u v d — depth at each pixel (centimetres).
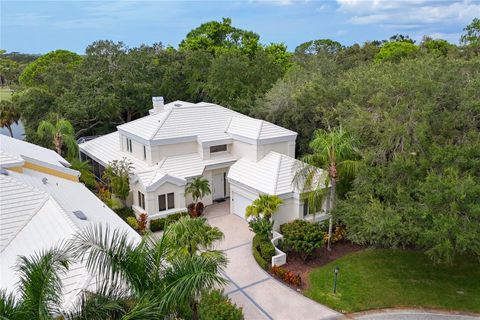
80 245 1126
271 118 3922
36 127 4453
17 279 1413
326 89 3500
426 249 2306
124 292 1134
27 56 15150
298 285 2081
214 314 1507
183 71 5306
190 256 1249
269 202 2420
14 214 1794
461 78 2200
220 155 3309
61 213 1797
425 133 2017
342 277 2152
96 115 4606
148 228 2773
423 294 2003
